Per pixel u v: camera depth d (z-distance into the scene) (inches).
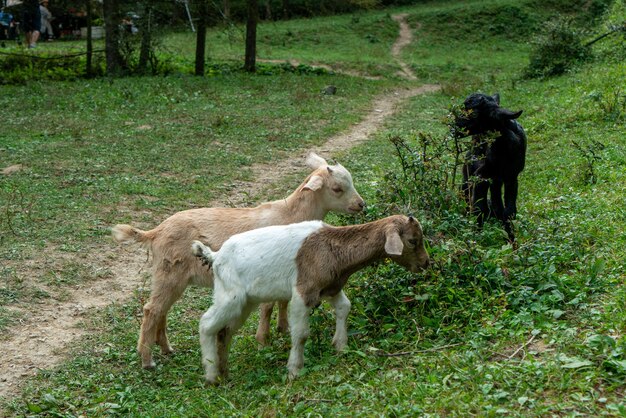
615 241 296.5
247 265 233.9
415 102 888.3
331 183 285.7
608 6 1590.8
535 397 188.2
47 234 382.0
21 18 1219.2
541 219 341.4
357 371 223.0
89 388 248.1
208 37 1460.4
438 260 266.5
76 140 609.6
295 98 854.5
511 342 223.0
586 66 901.8
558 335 219.9
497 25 1596.9
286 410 207.2
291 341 252.1
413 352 230.1
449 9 1674.5
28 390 246.5
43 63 971.3
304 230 237.3
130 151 579.5
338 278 237.5
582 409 179.8
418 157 323.6
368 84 1038.4
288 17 1737.2
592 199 372.8
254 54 1077.8
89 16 956.6
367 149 608.7
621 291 240.8
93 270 345.7
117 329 293.9
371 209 294.4
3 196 444.1
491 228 320.8
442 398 192.2
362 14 1727.4
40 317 300.2
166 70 1017.5
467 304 253.6
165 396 237.9
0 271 333.4
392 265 273.6
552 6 1670.8
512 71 1166.3
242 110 772.6
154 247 261.0
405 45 1533.0
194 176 516.4
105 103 769.6
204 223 262.5
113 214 421.1
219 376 242.4
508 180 326.0
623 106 598.5
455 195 311.6
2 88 855.1
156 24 997.2
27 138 611.5
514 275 263.1
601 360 199.9
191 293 330.0
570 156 490.6
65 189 466.0
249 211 273.7
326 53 1382.9
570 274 270.2
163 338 271.0
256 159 576.4
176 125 682.8
